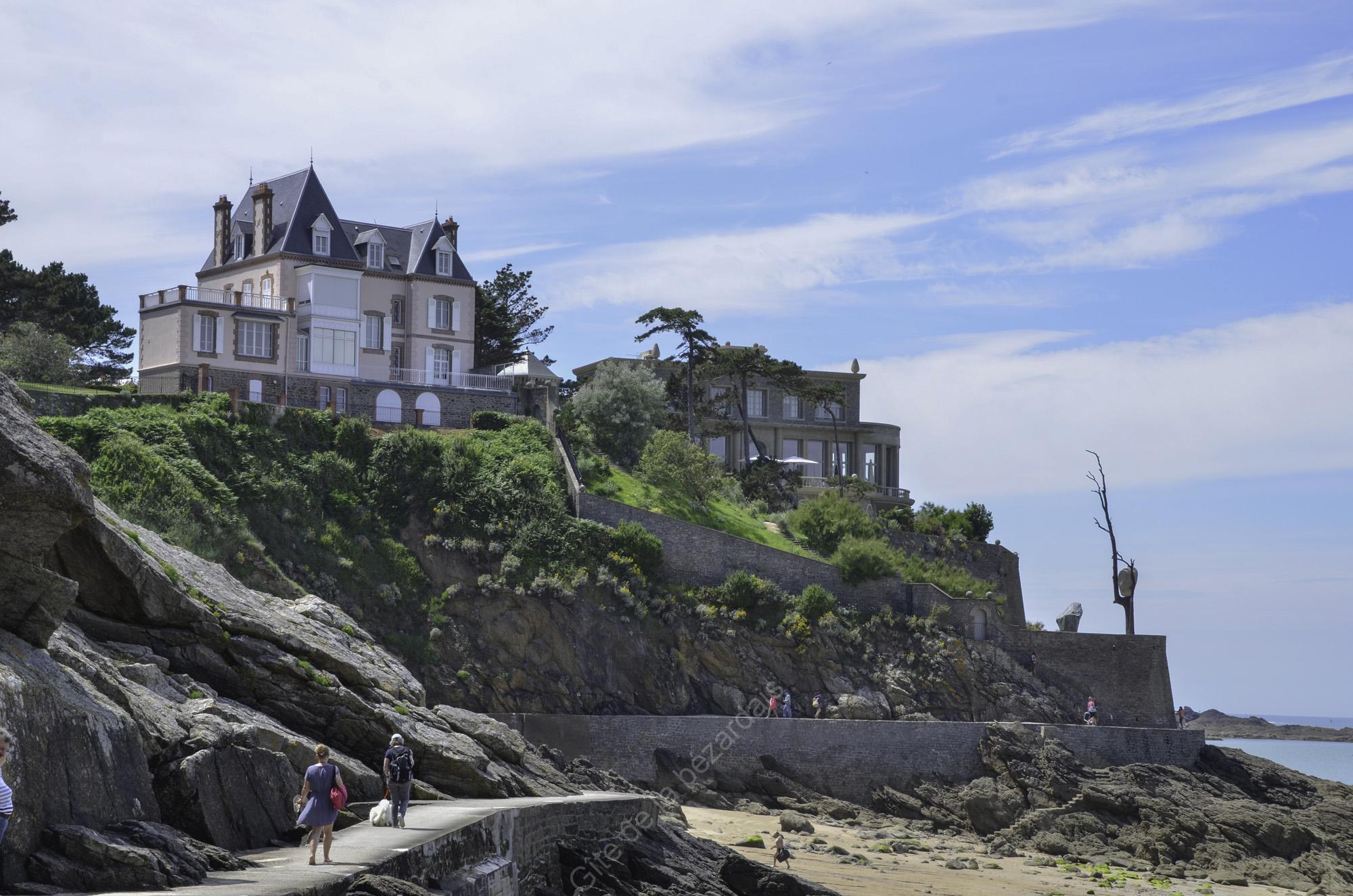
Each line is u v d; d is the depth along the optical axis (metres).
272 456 60.97
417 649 56.22
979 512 91.94
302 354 76.19
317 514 59.81
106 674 22.77
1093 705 67.69
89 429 55.88
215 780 21.86
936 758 59.97
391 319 82.94
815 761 57.59
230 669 28.84
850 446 104.69
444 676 56.16
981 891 42.44
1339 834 59.28
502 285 111.19
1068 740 63.06
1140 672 71.94
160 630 28.27
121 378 87.38
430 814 26.50
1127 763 64.25
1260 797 64.06
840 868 44.34
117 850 17.45
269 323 73.94
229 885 17.66
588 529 64.31
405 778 24.38
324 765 20.16
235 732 23.30
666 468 75.81
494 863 25.53
